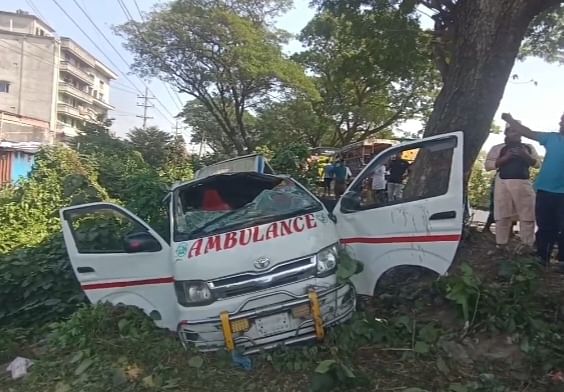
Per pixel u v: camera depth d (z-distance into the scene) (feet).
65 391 15.40
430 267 17.94
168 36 112.27
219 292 16.39
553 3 24.86
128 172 57.26
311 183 34.76
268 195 19.67
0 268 24.54
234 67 116.37
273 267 16.40
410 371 15.19
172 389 14.99
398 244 18.26
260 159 24.98
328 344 16.40
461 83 25.58
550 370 14.85
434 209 17.92
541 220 22.89
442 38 34.22
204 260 16.81
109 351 16.78
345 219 19.13
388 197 20.24
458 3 28.89
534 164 25.13
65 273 24.61
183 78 120.78
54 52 218.79
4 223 44.09
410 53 51.98
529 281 18.17
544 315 17.69
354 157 86.63
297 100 124.88
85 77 255.91
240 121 126.62
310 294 16.02
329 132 139.64
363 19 52.54
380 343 16.78
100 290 19.02
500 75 25.25
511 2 24.63
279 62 115.03
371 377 14.90
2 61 212.23
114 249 21.20
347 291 17.06
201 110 156.56
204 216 19.39
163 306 18.84
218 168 24.81
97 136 103.14
